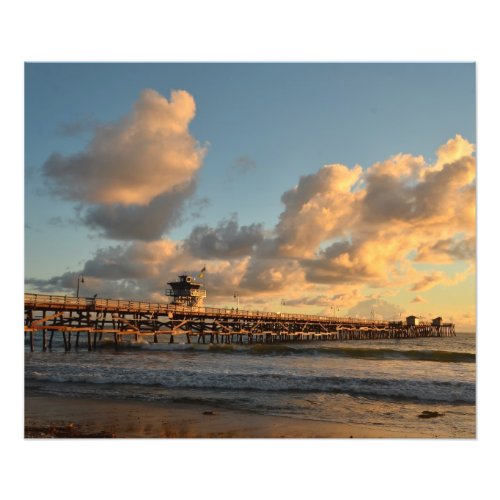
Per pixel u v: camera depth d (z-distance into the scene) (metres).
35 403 13.12
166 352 35.78
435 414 11.98
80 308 35.59
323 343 63.75
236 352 35.97
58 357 29.91
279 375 17.52
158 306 41.25
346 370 20.94
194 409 12.34
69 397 13.97
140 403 13.15
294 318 60.19
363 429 10.44
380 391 14.84
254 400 13.60
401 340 81.31
